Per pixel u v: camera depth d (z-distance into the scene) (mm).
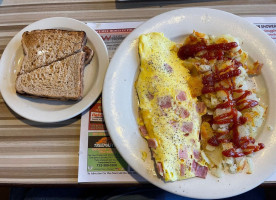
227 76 306
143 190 360
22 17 387
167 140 286
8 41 378
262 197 381
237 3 377
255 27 334
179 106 300
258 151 296
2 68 344
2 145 332
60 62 344
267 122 306
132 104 312
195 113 305
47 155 326
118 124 296
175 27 335
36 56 348
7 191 457
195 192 279
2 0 395
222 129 300
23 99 333
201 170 288
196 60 324
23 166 323
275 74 317
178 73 321
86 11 383
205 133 308
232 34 335
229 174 289
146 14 377
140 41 318
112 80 309
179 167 282
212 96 309
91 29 353
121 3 383
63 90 328
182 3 380
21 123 339
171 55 331
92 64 350
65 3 389
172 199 356
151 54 317
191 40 333
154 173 282
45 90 329
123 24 371
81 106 322
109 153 320
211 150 301
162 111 296
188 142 291
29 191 381
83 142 324
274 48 324
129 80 315
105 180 310
